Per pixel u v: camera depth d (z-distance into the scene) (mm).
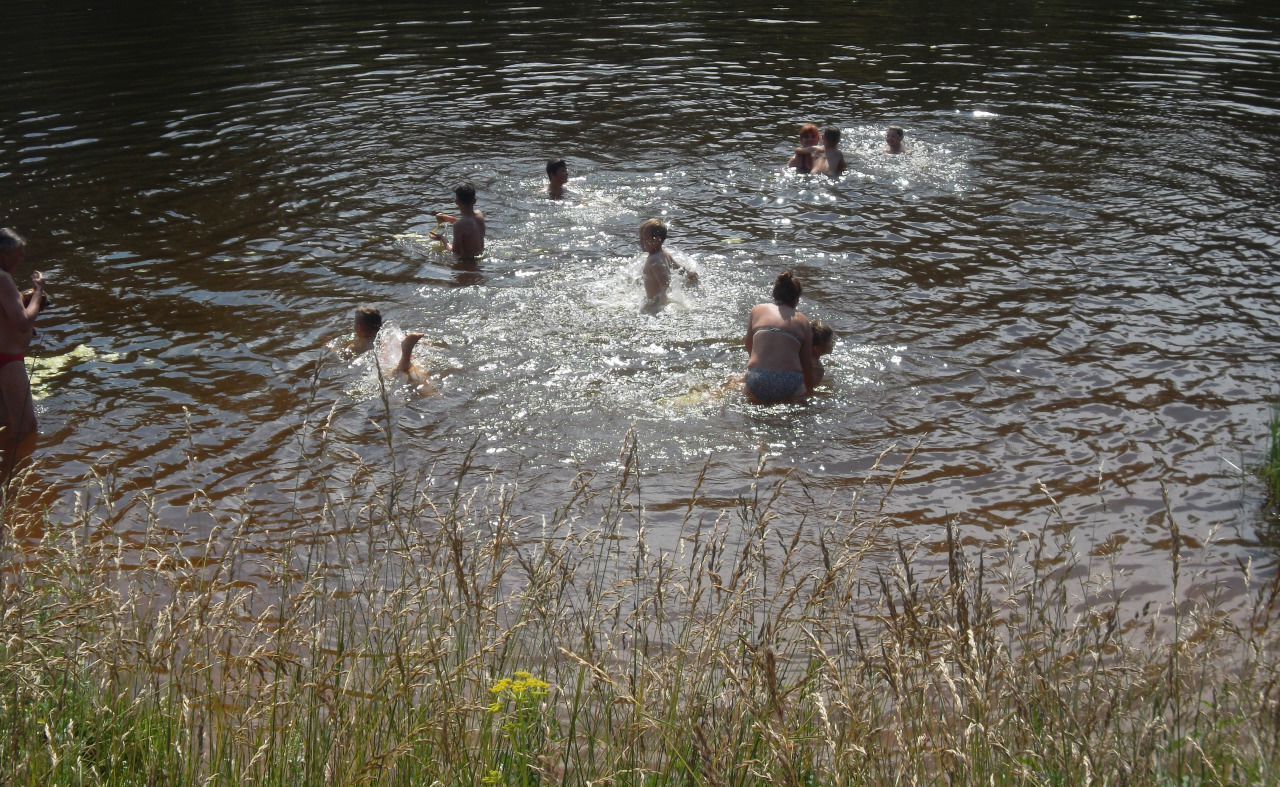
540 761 3617
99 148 14984
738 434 7605
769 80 18672
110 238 11562
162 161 14359
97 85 18750
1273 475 6766
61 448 7348
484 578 5098
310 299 9953
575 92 17875
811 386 8211
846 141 14875
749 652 3857
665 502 6703
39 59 20797
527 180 13344
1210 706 3691
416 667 3707
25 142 15297
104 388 8234
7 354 7352
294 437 7523
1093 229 11688
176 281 10375
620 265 10719
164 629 3828
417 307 9734
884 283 10266
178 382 8352
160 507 6594
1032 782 3201
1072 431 7566
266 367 8609
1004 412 7867
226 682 3875
